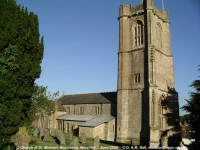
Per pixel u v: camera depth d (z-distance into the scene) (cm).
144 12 4434
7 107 1830
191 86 3167
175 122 4397
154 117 3894
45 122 6022
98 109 5606
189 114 3098
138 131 4119
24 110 2064
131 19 4662
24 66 1933
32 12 2200
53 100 4441
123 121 4356
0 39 1802
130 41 4606
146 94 4109
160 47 4616
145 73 4219
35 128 4431
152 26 4303
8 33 1842
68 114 6406
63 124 5966
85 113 5941
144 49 4300
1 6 1892
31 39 2088
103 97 5725
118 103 4469
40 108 4078
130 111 4322
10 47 1859
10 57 1842
